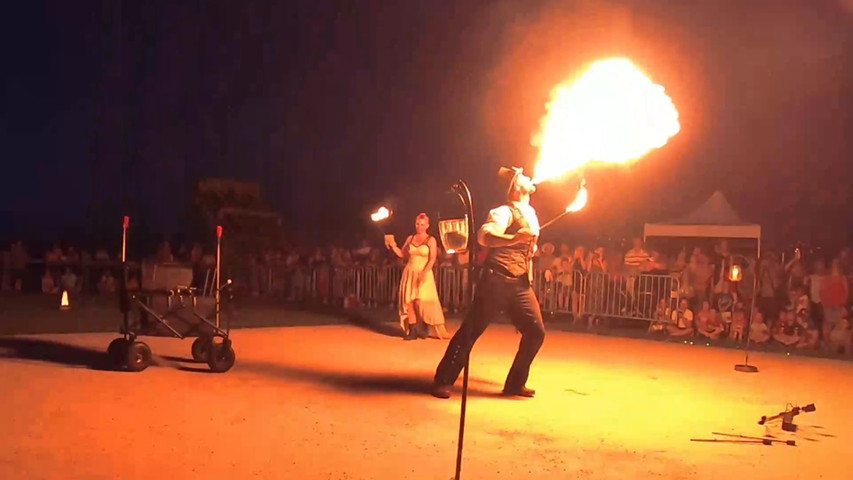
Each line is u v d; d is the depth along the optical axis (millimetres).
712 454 6598
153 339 12008
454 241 8883
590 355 11844
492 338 13344
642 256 15156
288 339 12734
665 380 9914
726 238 15219
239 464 5844
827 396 9211
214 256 20422
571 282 16000
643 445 6793
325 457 6086
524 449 6504
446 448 6441
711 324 13922
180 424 6945
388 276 18609
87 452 6039
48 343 11320
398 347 12117
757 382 9984
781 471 6180
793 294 13430
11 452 5992
